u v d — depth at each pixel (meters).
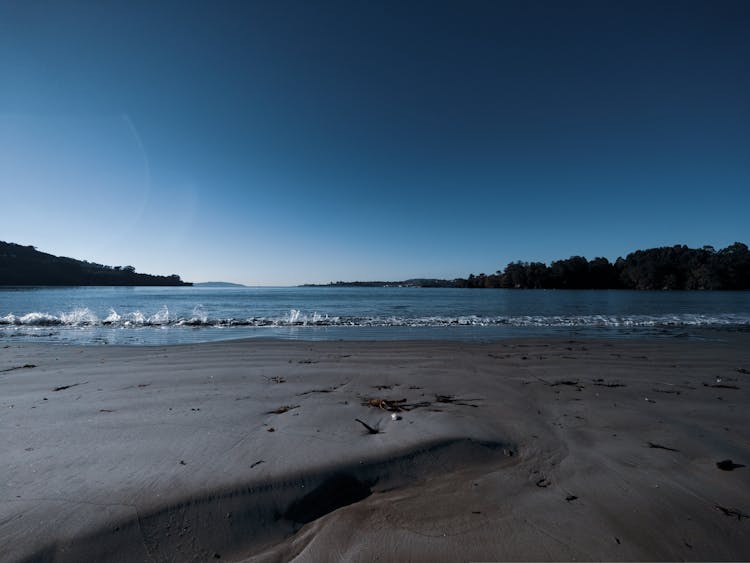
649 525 1.98
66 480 2.20
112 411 3.64
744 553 1.79
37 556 1.62
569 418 3.67
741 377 5.57
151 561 1.67
